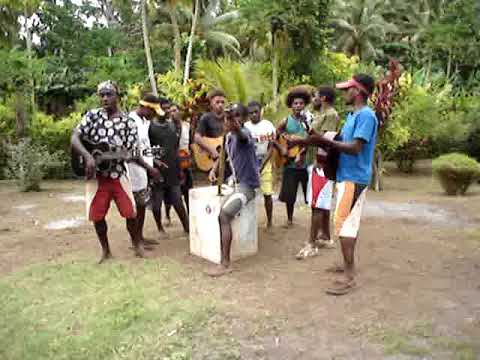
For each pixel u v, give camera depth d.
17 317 3.76
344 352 3.12
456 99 17.05
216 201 4.68
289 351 3.14
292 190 6.00
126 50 23.56
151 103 5.26
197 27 19.27
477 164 9.16
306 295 3.98
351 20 29.28
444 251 5.13
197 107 7.41
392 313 3.62
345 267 4.07
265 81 11.84
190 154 6.39
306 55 11.71
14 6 13.23
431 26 25.88
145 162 4.82
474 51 24.23
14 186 11.23
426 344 3.18
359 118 3.76
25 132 12.95
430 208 7.72
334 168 3.97
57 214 7.53
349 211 3.92
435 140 15.20
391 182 12.40
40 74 14.25
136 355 3.15
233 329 3.44
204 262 4.86
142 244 5.29
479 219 6.77
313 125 5.16
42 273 4.63
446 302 3.80
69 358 3.16
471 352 3.07
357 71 12.61
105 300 3.97
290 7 11.05
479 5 7.59
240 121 4.55
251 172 4.68
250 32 12.07
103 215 4.80
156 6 18.53
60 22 24.06
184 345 3.25
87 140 4.65
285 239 5.66
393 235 5.84
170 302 3.88
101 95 4.57
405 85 10.52
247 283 4.27
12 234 6.25
